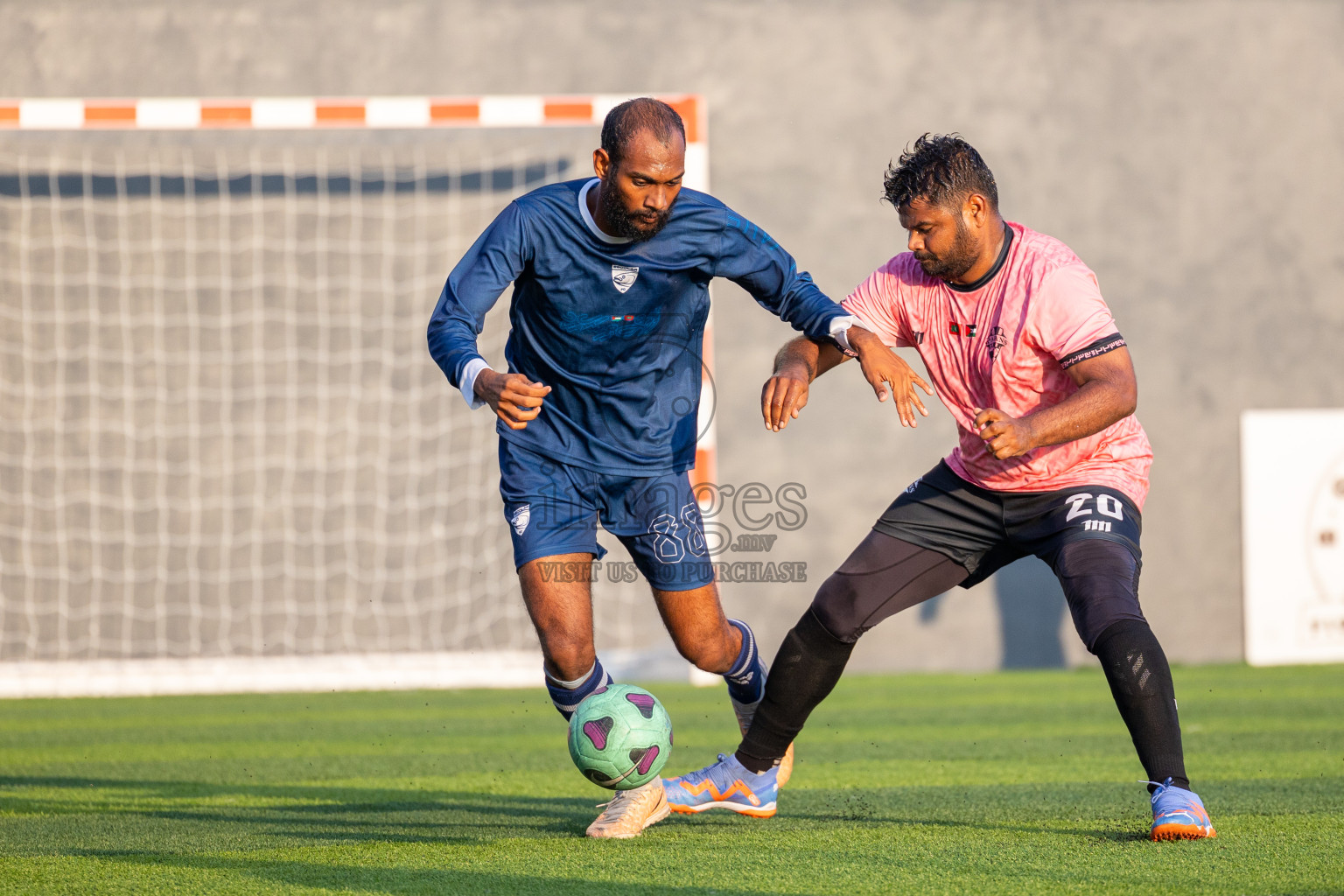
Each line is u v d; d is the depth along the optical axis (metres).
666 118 8.91
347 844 9.59
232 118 22.64
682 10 26.20
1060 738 17.03
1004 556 10.14
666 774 14.09
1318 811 10.57
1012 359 9.41
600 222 9.47
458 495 25.75
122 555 25.00
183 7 25.42
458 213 25.95
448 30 25.81
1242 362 26.95
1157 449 26.70
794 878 7.95
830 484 26.11
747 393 26.08
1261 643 26.56
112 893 7.87
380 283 25.78
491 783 13.50
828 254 26.31
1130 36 26.84
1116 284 26.73
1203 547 26.77
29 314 24.94
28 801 12.45
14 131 24.91
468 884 7.95
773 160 26.28
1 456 24.75
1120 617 8.91
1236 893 7.36
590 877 8.09
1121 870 8.05
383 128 24.28
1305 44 27.22
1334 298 27.23
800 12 26.39
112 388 25.09
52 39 25.22
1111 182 26.75
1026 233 9.55
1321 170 27.25
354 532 25.56
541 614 9.87
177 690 23.81
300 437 25.52
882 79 26.44
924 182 9.11
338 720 19.72
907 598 9.95
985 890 7.52
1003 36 26.64
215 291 25.42
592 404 10.03
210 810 11.70
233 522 25.31
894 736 17.38
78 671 23.95
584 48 26.03
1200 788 12.22
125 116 22.52
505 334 25.30
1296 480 26.66
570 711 10.23
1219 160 27.00
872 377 9.20
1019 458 9.55
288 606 25.36
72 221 25.06
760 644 25.86
